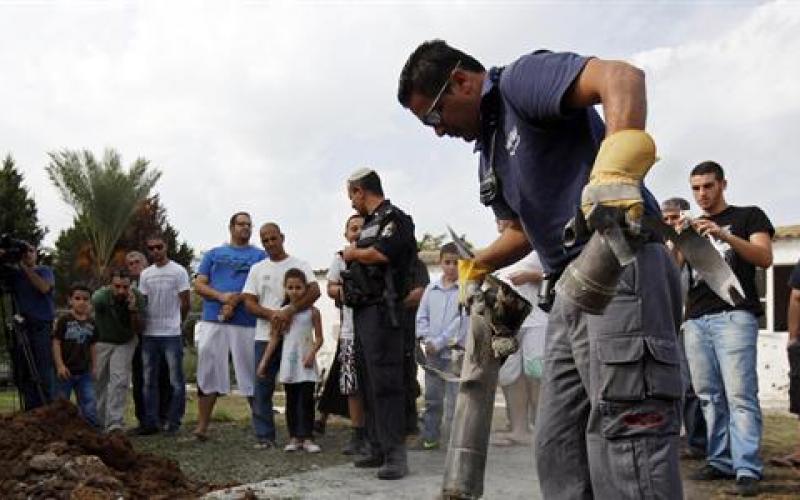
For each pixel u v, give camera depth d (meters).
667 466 1.86
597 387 1.93
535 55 2.02
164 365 7.52
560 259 2.17
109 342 7.07
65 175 23.83
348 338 5.84
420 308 6.25
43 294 6.95
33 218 27.44
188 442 6.50
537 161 2.09
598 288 1.60
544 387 2.28
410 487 4.50
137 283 8.27
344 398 6.17
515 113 2.07
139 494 4.18
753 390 4.52
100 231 24.31
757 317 4.65
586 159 2.05
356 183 4.98
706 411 4.82
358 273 4.79
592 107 2.09
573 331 2.06
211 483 4.73
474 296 2.26
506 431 5.27
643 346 1.87
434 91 2.24
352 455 5.79
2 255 6.66
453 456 2.21
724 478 4.82
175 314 7.17
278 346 6.11
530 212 2.16
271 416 6.23
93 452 4.54
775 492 4.48
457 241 2.48
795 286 5.54
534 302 5.57
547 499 2.28
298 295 6.01
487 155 2.27
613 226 1.54
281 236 6.28
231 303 6.50
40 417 4.71
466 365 2.25
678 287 2.05
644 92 1.75
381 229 4.83
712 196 4.77
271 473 5.07
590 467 1.98
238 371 6.58
